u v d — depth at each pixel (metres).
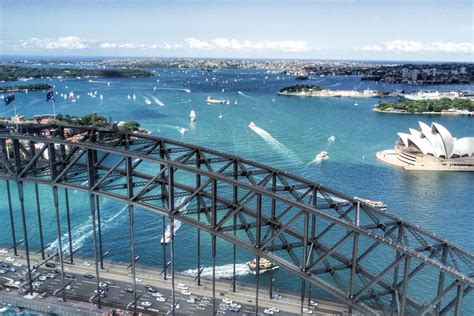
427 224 141.50
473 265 109.12
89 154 77.75
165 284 94.38
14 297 87.75
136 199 74.88
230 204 84.12
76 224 136.75
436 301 65.06
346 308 86.31
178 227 132.25
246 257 114.75
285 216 139.50
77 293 89.75
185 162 85.19
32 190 170.00
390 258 114.50
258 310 85.06
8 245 117.31
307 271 64.25
